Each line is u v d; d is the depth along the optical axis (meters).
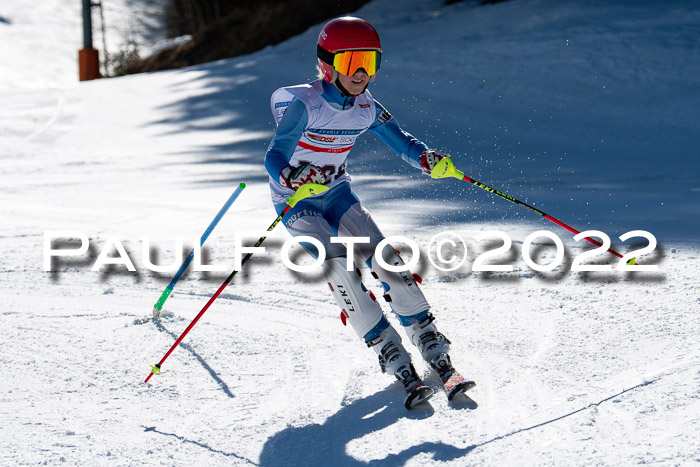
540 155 24.45
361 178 21.48
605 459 5.75
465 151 25.78
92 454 6.29
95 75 62.75
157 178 22.69
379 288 11.01
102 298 11.08
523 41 39.34
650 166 21.53
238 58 54.75
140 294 11.26
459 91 34.81
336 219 7.98
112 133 33.59
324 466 6.06
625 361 7.65
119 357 8.66
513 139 27.42
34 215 17.22
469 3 55.16
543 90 33.03
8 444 6.48
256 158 26.45
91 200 19.08
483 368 7.88
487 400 7.10
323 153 7.67
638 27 38.09
